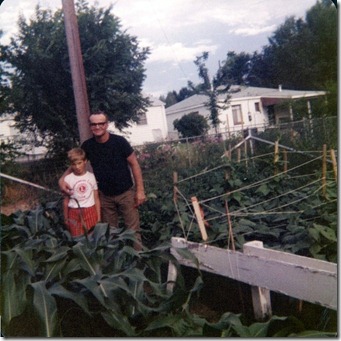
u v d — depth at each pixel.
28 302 3.32
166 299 3.46
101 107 13.36
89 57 12.62
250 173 6.99
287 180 6.63
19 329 3.52
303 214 5.01
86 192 5.01
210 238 4.64
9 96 12.17
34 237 4.05
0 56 12.25
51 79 12.27
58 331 3.28
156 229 5.25
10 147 10.71
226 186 6.30
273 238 4.82
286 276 3.50
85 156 5.06
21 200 9.15
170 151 10.97
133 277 3.43
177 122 21.20
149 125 26.28
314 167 7.68
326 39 17.48
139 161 10.67
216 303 4.33
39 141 12.27
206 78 19.86
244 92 23.31
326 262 3.54
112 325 3.21
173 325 3.23
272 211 5.29
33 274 3.37
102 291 3.26
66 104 12.38
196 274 4.86
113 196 5.18
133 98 13.54
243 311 4.12
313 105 13.72
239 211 5.24
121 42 13.27
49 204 5.16
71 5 5.91
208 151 10.95
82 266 3.54
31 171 10.41
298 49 18.84
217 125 19.70
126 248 3.78
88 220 5.00
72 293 3.19
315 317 3.74
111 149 5.09
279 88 20.55
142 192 5.26
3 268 3.44
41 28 12.50
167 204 5.51
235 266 3.93
